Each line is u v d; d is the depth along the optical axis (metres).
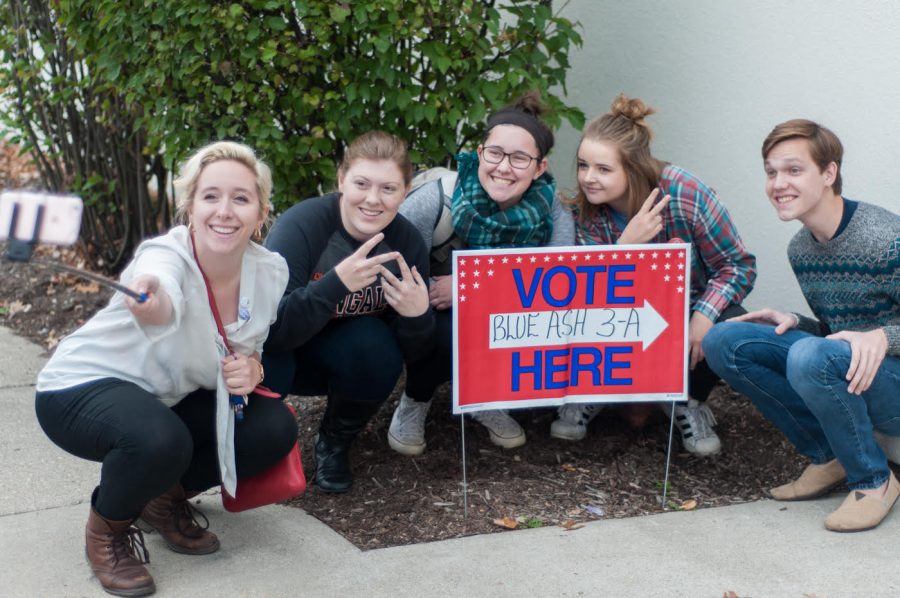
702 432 3.97
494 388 3.50
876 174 4.26
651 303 3.55
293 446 3.12
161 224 6.14
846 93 4.32
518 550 3.21
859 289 3.41
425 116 4.27
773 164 3.38
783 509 3.53
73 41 5.07
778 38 4.53
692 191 3.79
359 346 3.46
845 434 3.33
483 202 3.79
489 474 3.79
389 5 4.04
